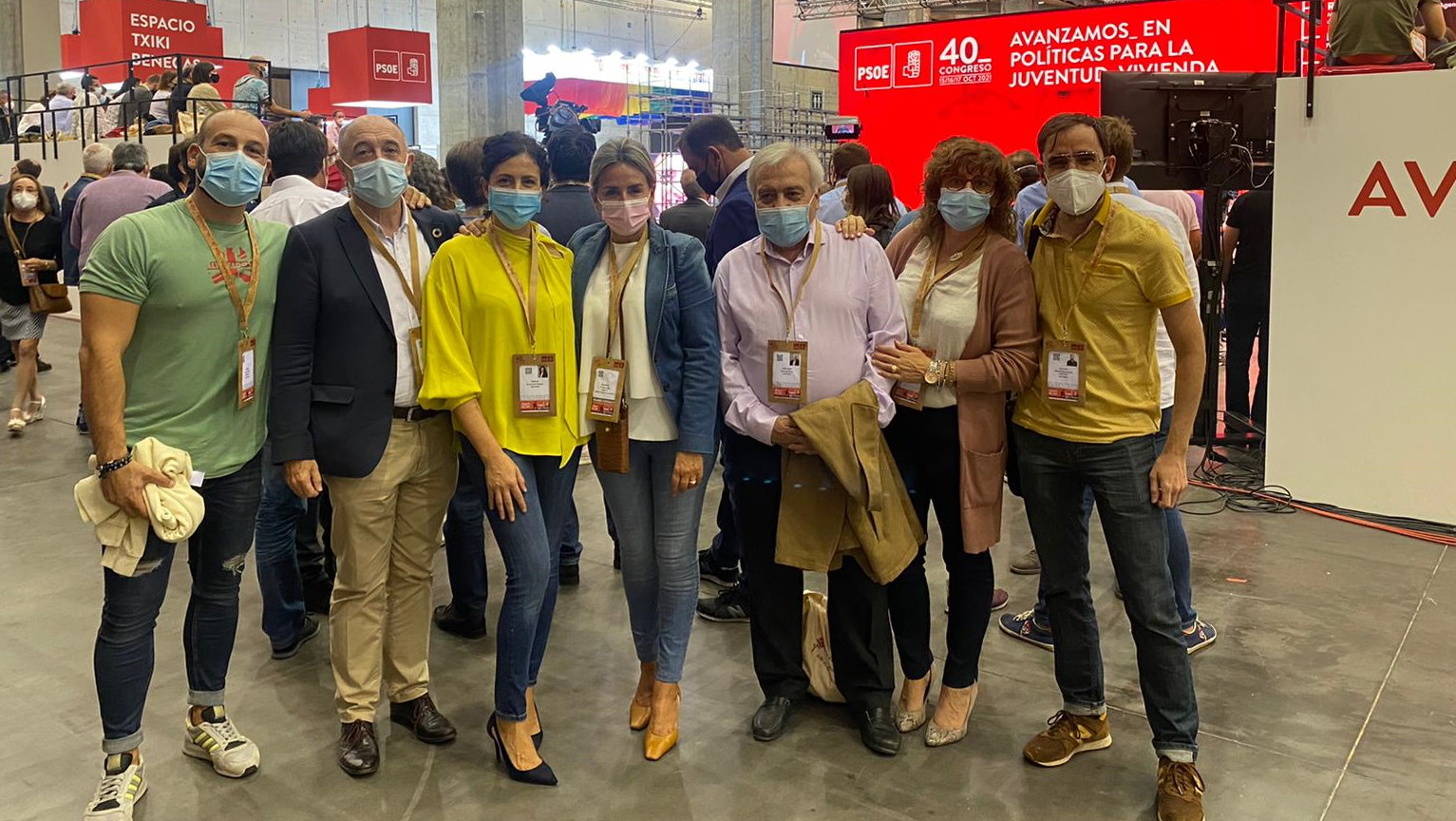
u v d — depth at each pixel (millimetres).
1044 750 2514
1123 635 3281
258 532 3062
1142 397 2305
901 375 2426
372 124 2318
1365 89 4191
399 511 2557
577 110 4637
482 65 10414
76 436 5973
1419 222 4168
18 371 6094
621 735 2684
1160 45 9336
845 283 2439
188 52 11992
